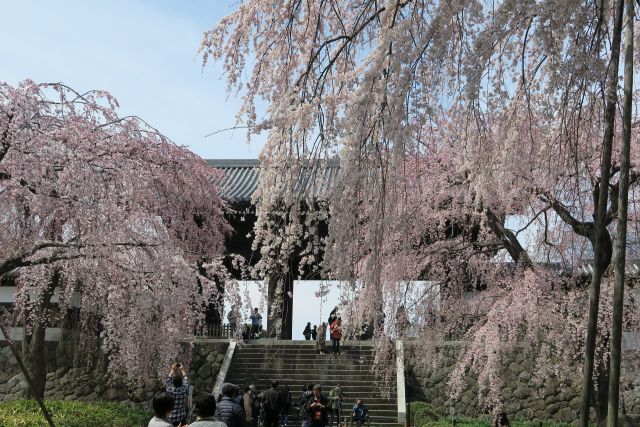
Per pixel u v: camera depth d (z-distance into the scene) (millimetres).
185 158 13734
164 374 14078
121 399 21203
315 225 6973
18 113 9664
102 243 10500
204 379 22156
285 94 6648
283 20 7371
